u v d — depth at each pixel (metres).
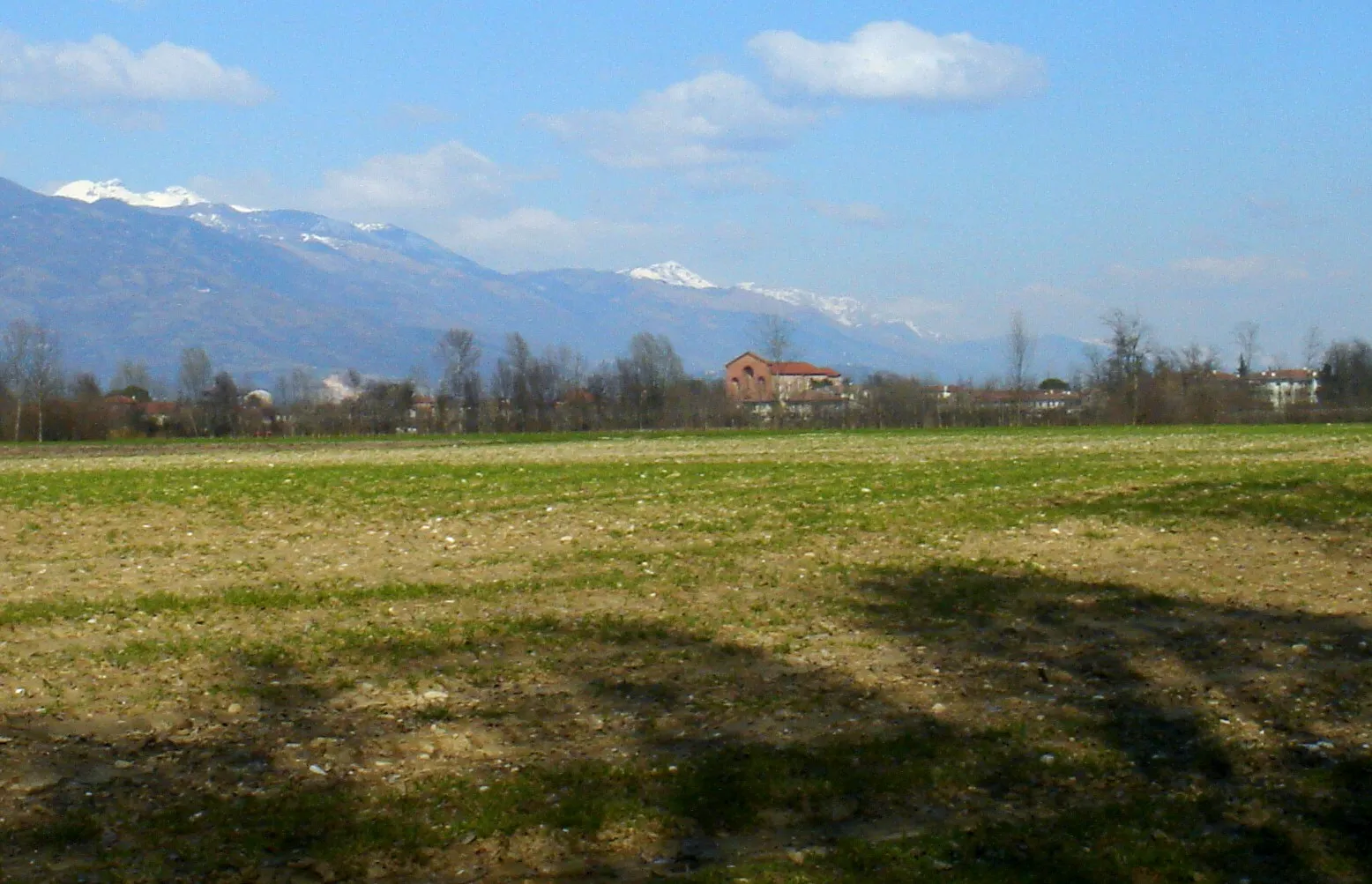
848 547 22.28
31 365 118.38
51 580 20.69
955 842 8.56
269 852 8.70
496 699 12.66
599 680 13.30
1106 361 125.62
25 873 8.32
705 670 13.74
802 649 14.65
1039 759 10.37
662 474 40.31
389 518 28.80
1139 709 11.82
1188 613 16.14
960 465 41.09
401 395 143.38
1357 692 12.18
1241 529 23.45
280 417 139.62
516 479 39.03
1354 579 18.20
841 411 134.00
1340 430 78.12
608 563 21.19
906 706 12.08
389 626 16.38
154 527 28.00
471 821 9.10
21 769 10.57
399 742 11.16
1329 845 8.41
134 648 15.12
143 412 126.62
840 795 9.62
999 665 13.60
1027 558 20.70
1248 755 10.34
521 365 145.75
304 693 13.02
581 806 9.32
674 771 10.11
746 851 8.61
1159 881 7.91
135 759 10.84
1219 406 115.44
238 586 19.69
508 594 18.53
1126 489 30.33
